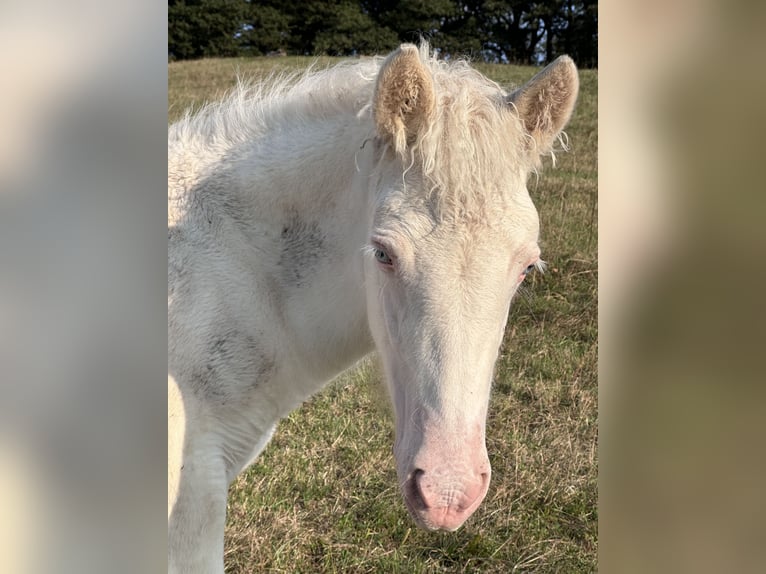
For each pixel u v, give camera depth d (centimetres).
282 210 89
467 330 69
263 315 88
